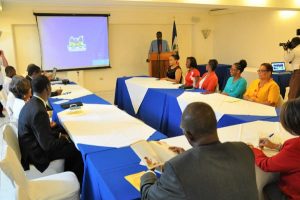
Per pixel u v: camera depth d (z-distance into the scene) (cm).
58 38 643
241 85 384
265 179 149
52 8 623
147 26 743
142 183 125
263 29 680
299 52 428
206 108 111
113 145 197
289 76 558
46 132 224
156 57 675
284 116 134
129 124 248
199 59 823
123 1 462
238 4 522
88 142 204
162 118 395
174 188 99
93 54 686
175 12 756
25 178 179
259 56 702
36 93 231
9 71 452
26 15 606
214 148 107
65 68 663
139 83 480
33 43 634
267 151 175
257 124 236
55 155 234
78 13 649
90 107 314
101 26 679
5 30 595
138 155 175
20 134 230
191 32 815
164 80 510
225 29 790
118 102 550
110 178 150
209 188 98
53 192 182
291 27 616
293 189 137
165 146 174
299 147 132
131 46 736
